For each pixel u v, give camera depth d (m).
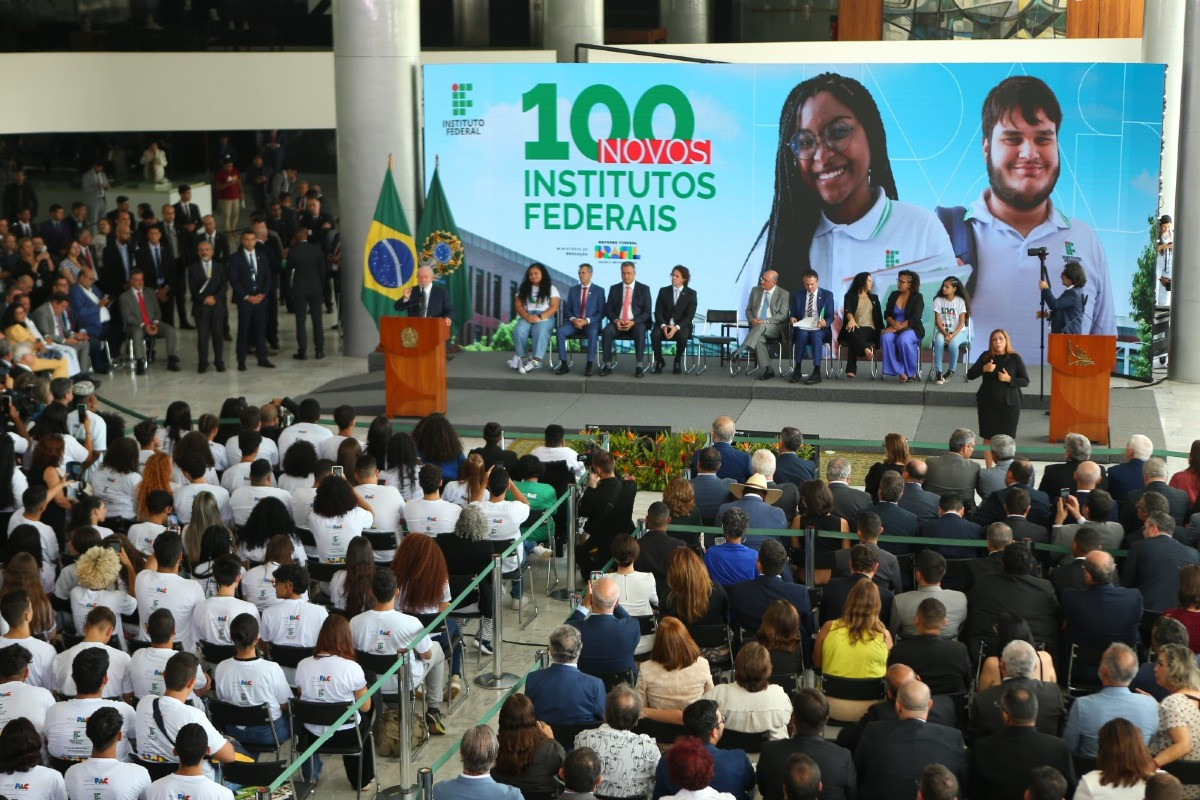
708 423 16.08
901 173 18.05
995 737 6.43
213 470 10.98
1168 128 20.95
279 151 28.33
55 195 26.89
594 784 5.98
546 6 24.58
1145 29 20.77
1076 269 16.56
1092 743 6.83
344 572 9.02
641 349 17.86
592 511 10.55
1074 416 15.12
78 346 17.86
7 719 7.22
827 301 17.44
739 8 28.11
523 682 7.95
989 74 17.61
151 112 25.20
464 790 6.11
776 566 8.41
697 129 18.38
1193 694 6.87
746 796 6.57
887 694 6.98
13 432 12.45
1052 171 17.62
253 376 19.12
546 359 18.89
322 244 21.45
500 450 11.80
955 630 8.30
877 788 6.41
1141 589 8.88
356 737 7.62
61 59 24.36
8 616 7.83
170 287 19.61
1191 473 10.77
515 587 10.85
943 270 18.17
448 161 18.97
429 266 18.72
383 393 17.81
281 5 26.03
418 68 19.66
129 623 8.83
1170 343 18.55
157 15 25.47
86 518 9.45
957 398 16.84
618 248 18.84
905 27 25.28
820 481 9.84
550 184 18.84
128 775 6.53
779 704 7.05
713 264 18.70
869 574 8.48
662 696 7.26
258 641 8.17
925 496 10.26
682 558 8.41
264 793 6.59
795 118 18.14
